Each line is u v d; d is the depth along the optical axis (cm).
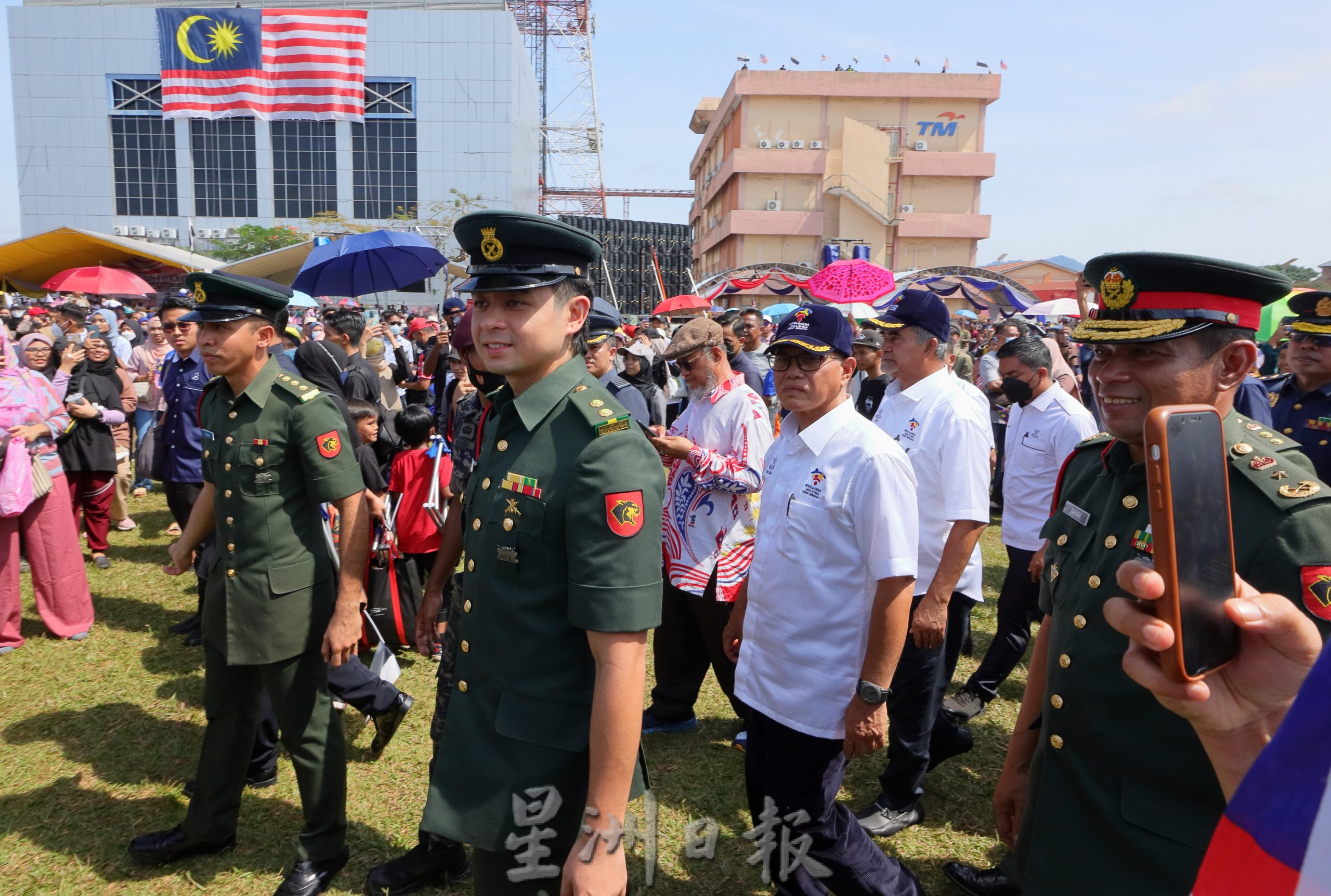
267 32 3847
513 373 166
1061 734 153
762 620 231
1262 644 88
